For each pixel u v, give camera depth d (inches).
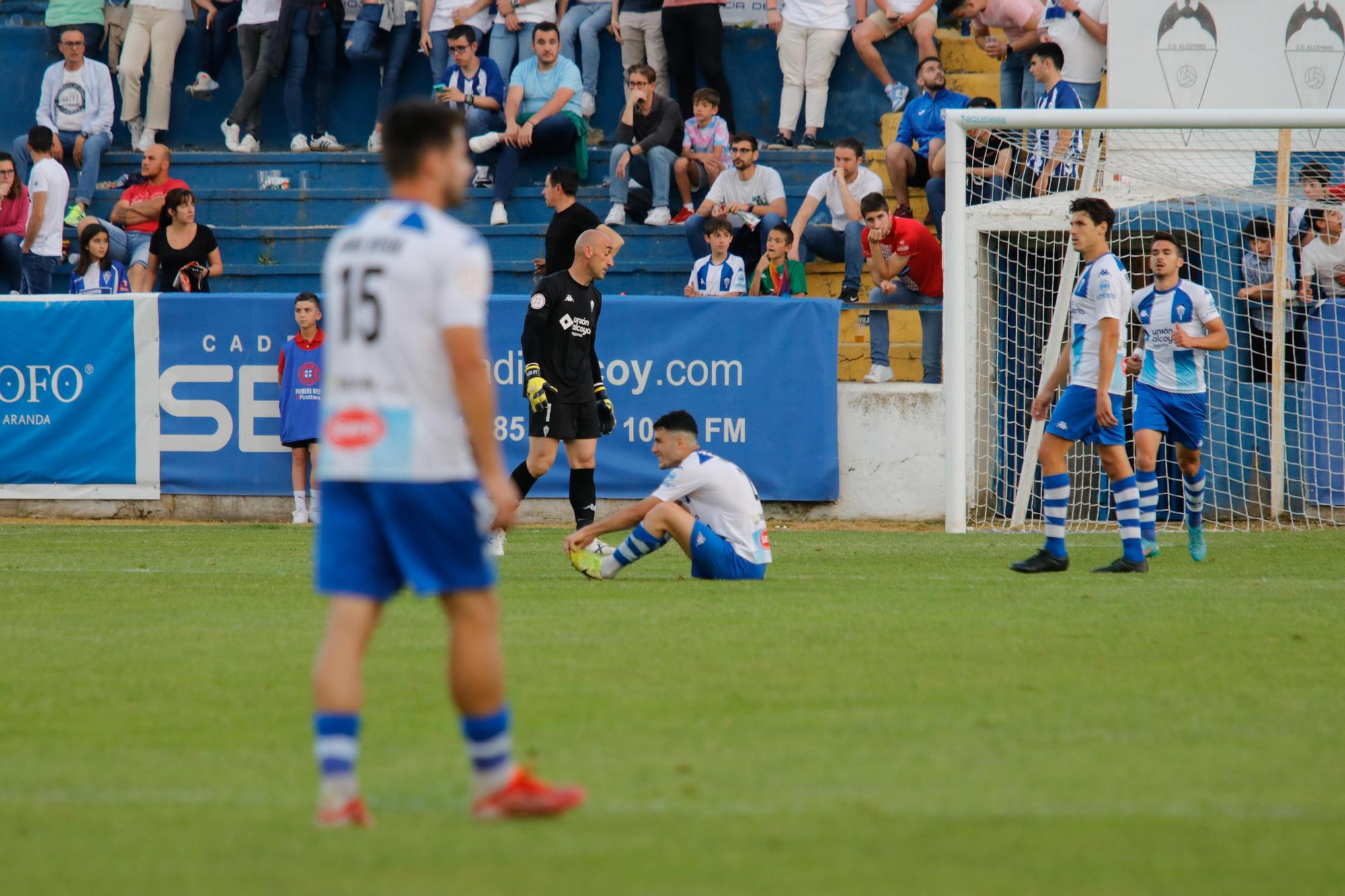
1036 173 1905.8
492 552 1359.5
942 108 2090.3
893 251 1879.9
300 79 2374.5
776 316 1763.0
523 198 2265.0
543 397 1328.7
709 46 2266.2
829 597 1042.7
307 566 1278.3
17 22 2527.1
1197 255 1862.7
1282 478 1787.6
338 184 2356.1
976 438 1830.7
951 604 1005.8
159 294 1795.0
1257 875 429.1
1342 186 1776.6
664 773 550.3
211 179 2361.0
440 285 465.4
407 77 2474.2
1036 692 704.4
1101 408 1181.7
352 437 466.6
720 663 780.0
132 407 1801.2
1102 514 1876.2
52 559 1334.9
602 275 1358.3
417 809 500.4
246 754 587.8
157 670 768.3
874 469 1772.9
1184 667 772.6
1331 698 693.3
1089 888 417.1
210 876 423.8
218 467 1792.6
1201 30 1817.2
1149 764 562.9
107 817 490.6
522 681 729.6
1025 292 1897.1
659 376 1766.7
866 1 2319.1
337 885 414.6
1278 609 987.9
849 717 649.0
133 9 2396.7
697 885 418.0
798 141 2378.2
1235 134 1845.5
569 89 2244.1
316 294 1726.1
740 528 1139.9
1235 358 1829.5
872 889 415.8
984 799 513.3
